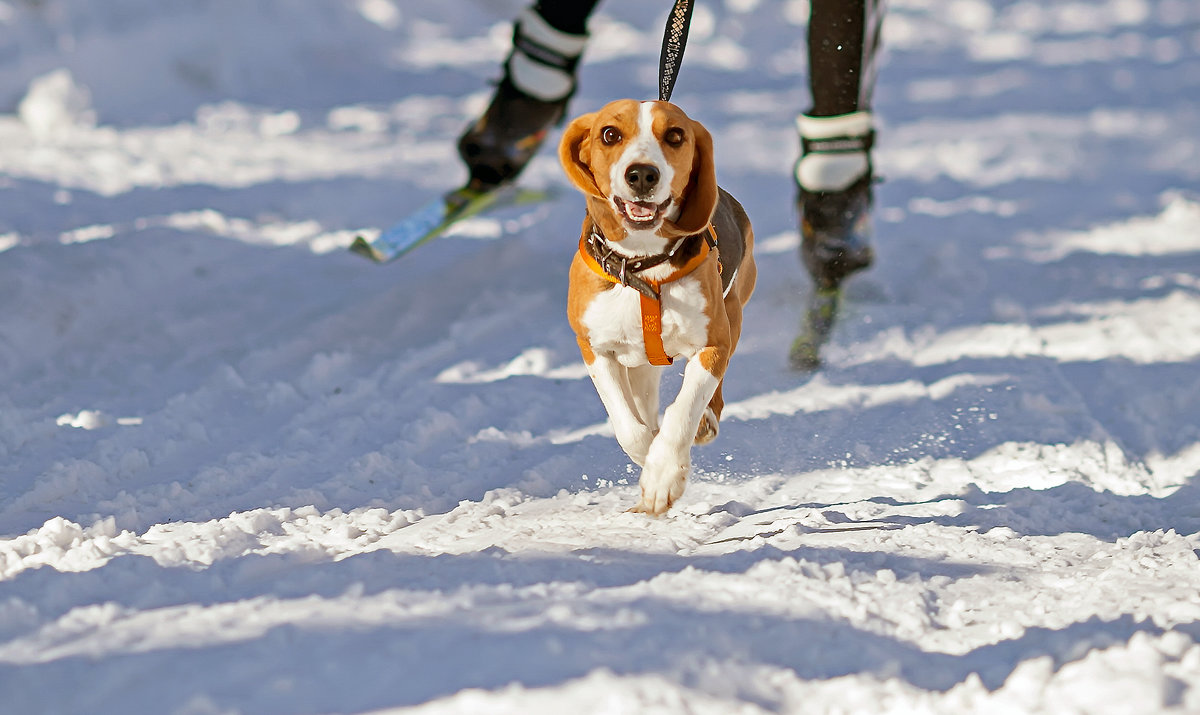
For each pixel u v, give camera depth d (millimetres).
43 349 9844
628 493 6840
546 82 11945
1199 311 10711
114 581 5164
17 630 4668
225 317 10836
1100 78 35781
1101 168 20469
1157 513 6449
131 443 7625
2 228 13047
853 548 5742
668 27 6758
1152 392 8531
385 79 31266
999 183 18891
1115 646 4309
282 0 33000
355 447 7715
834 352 9773
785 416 8250
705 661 4137
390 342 10281
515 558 5461
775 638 4461
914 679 4262
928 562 5578
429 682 3973
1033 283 12055
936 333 10266
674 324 6082
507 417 8336
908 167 20547
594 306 6133
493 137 12164
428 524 6289
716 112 27562
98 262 11562
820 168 9758
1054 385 8711
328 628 4457
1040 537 6020
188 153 19281
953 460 7395
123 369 9391
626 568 5309
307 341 10148
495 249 13133
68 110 21453
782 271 12156
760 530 6066
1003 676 4262
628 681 3922
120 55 25156
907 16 51719
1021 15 59156
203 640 4418
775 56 41156
